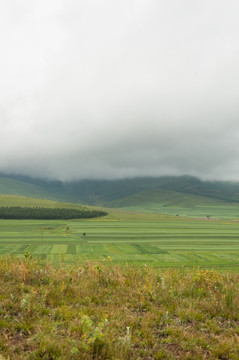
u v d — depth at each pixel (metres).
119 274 11.23
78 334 5.95
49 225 194.88
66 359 5.04
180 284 10.42
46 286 9.45
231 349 5.70
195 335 6.33
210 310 8.04
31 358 5.06
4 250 97.62
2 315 6.83
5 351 5.23
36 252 93.25
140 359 5.27
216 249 111.81
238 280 11.77
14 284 9.45
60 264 12.51
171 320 7.16
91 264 12.59
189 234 167.25
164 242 131.50
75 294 8.92
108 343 5.49
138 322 6.89
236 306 8.24
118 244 121.75
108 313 7.27
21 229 169.88
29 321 6.50
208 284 10.69
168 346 5.88
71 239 133.75
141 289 9.48
